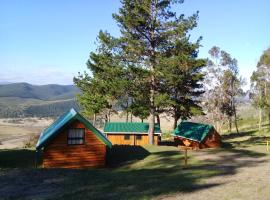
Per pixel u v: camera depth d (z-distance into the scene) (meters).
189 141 48.34
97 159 29.59
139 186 17.77
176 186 17.77
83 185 18.08
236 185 18.16
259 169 24.75
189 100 51.16
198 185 18.20
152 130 43.62
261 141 53.47
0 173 21.50
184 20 41.41
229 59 73.25
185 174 22.36
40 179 19.70
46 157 28.66
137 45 41.75
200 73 49.09
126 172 23.58
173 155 33.38
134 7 42.06
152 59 41.94
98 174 21.75
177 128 51.69
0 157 32.69
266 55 70.62
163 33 41.28
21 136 144.25
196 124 50.41
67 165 29.02
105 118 66.00
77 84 62.62
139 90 42.62
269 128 73.75
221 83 73.81
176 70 42.25
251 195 15.77
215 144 48.12
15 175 20.81
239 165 27.31
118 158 32.59
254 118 103.88
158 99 40.09
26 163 30.17
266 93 71.56
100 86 49.06
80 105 66.56
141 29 42.06
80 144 29.38
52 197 15.57
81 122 29.22
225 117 76.88
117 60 42.91
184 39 40.88
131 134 52.41
